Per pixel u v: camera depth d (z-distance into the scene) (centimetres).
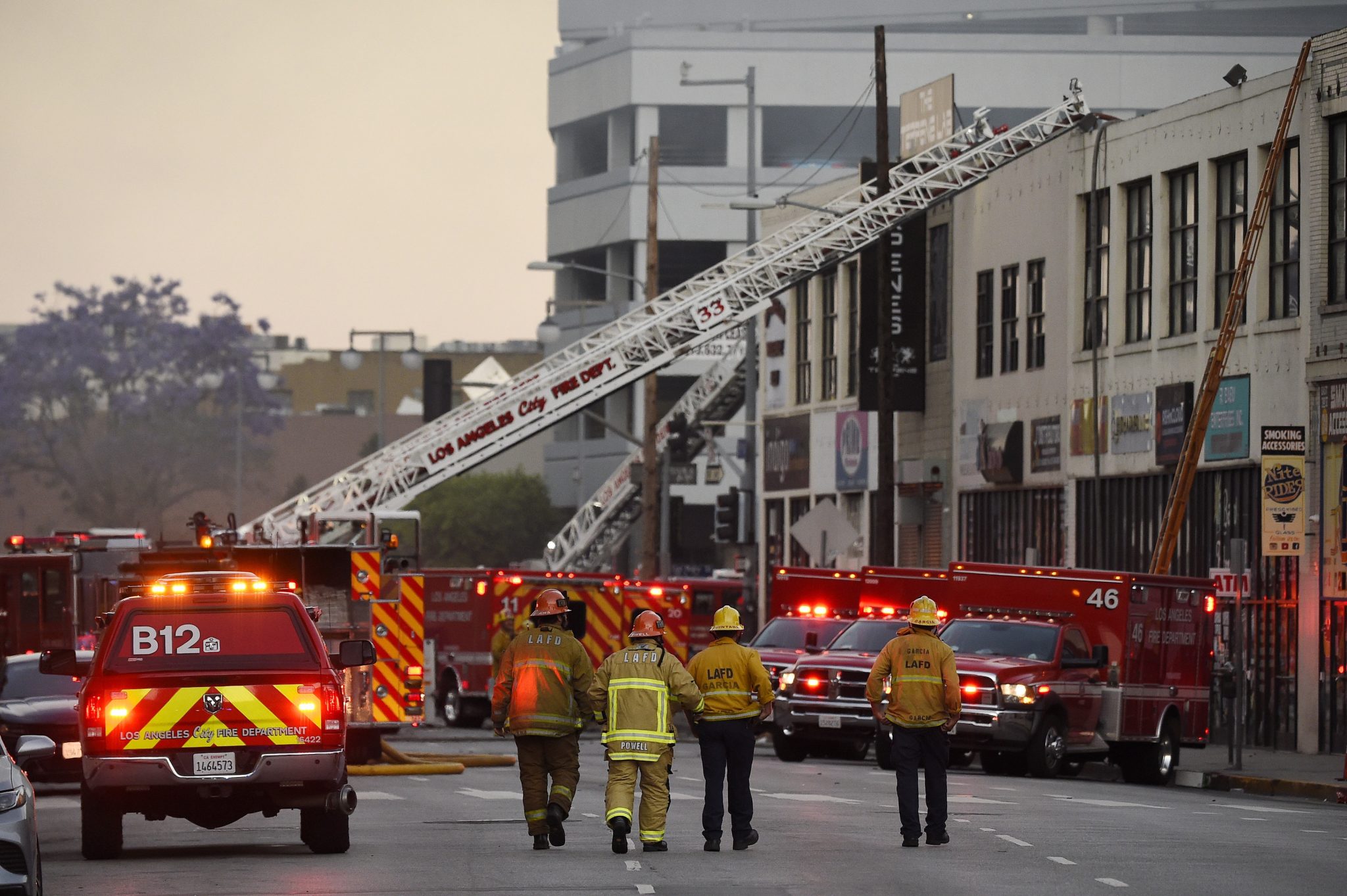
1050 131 12319
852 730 8212
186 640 4491
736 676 4662
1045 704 7794
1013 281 12575
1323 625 9375
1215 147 10519
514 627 9975
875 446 14175
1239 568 8431
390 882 4000
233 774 4444
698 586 15500
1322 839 5188
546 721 4634
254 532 10969
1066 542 11769
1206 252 10575
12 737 7112
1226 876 4184
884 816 5688
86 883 4041
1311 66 9650
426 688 11650
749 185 13550
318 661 4519
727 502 13350
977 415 12888
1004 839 4962
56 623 9400
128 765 4406
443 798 6375
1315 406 9500
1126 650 8125
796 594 10231
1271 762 8738
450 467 12125
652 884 3947
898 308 13375
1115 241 11438
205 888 3916
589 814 5800
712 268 13000
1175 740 8406
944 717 4791
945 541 13262
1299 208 9731
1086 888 3916
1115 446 11300
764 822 5434
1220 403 10231
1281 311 9925
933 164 12925
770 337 16238
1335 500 9350
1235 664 9081
